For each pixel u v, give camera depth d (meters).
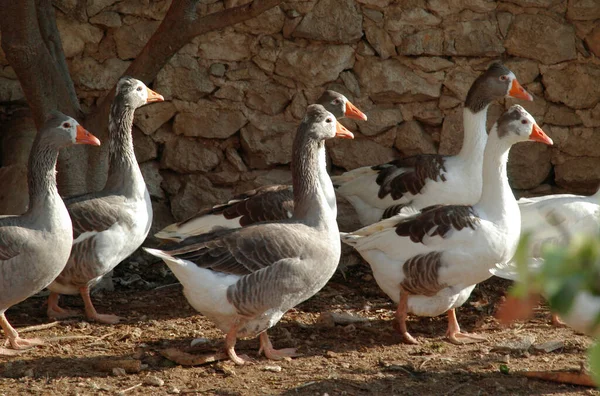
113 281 7.83
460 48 8.02
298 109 8.08
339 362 6.95
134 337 7.16
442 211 7.09
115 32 8.02
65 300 7.60
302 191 6.98
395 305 7.58
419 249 7.09
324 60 8.05
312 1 8.02
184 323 7.33
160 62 7.50
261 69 8.07
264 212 7.43
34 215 6.90
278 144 8.10
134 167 7.35
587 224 7.30
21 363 6.91
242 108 8.09
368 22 8.02
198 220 7.50
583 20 7.97
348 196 7.83
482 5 8.00
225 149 8.13
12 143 7.95
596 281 3.29
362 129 8.09
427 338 7.20
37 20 7.54
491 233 7.03
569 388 6.75
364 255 7.21
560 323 7.29
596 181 8.09
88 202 7.23
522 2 7.98
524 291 3.57
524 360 6.97
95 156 7.68
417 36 8.02
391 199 7.69
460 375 6.84
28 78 7.50
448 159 7.66
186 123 8.09
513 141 7.05
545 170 8.12
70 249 6.97
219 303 6.84
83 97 8.05
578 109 8.04
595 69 8.00
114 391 6.71
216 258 6.83
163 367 6.90
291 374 6.85
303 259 6.86
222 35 8.05
